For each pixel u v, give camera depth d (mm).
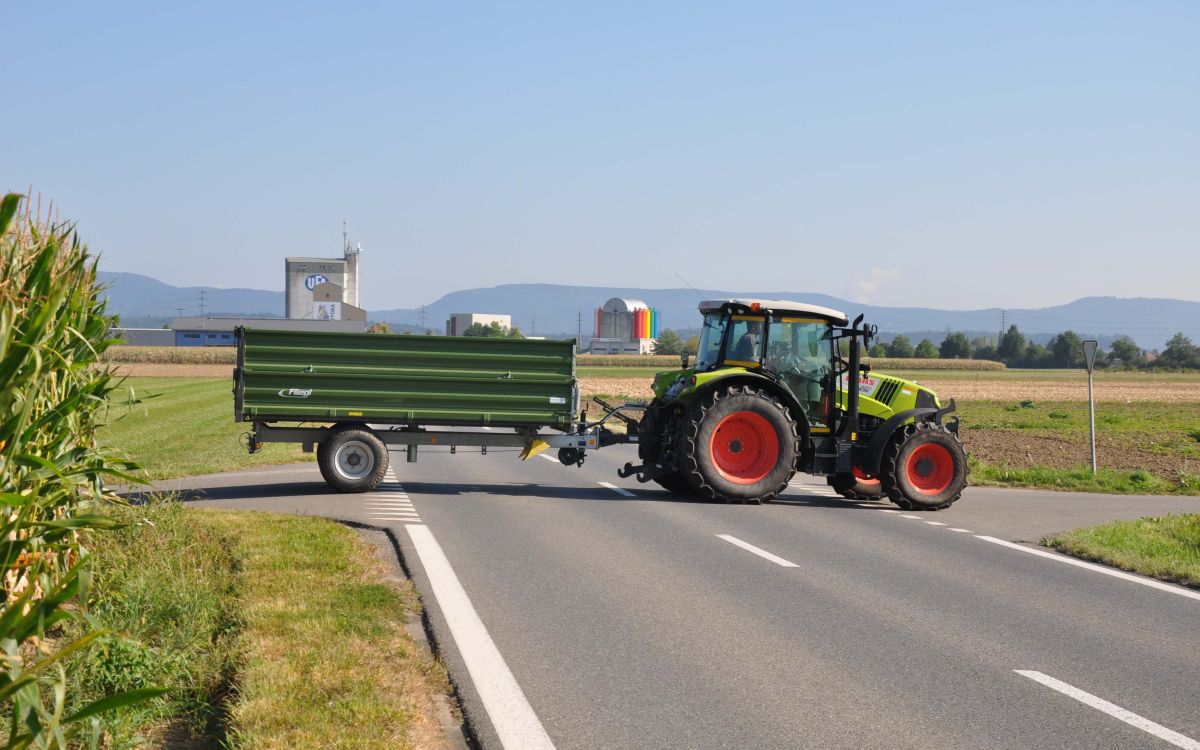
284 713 5387
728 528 12867
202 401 45406
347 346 15219
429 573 9531
